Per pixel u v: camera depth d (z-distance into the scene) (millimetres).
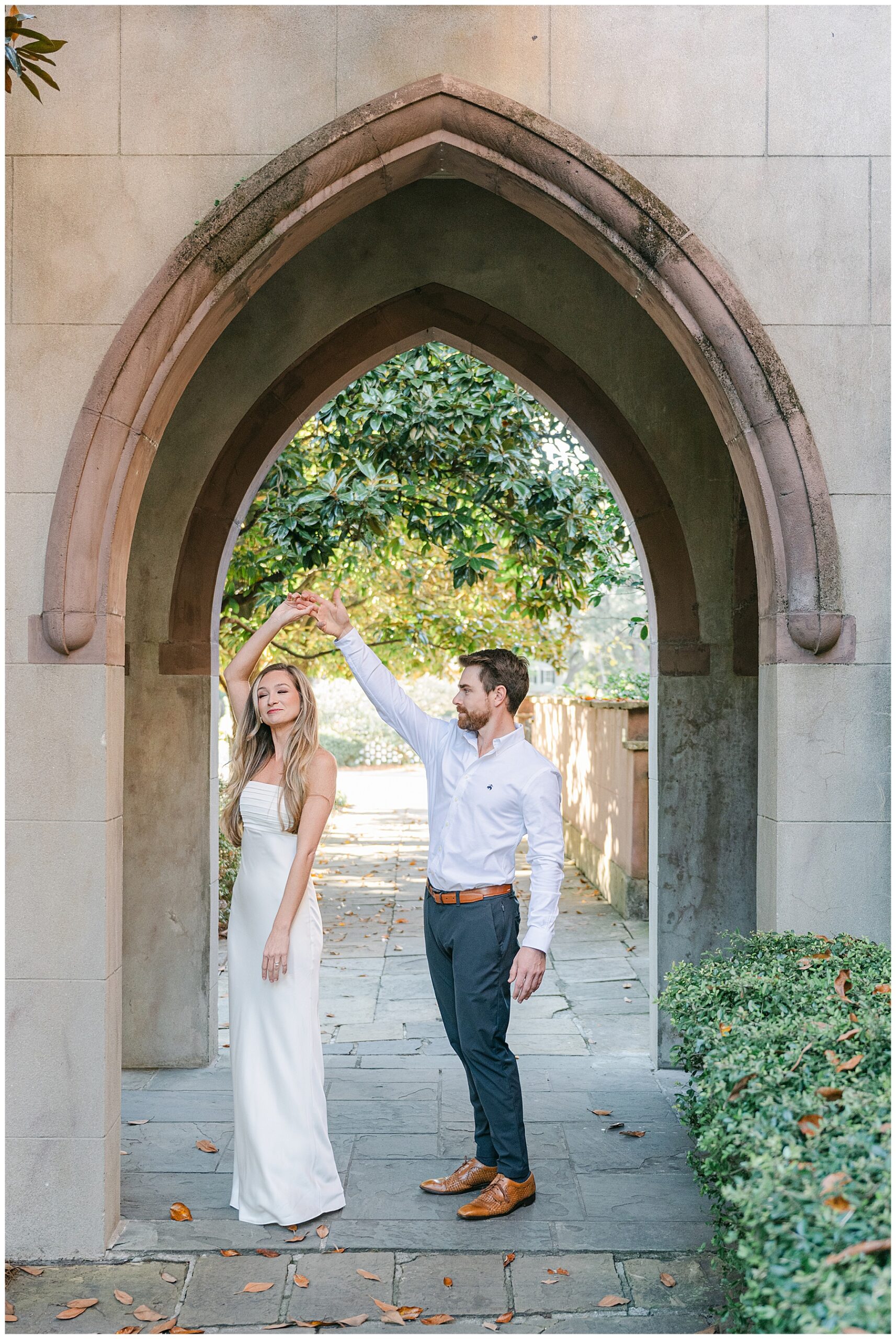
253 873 3174
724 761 4551
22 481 2969
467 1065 3227
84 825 2924
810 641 3039
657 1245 2932
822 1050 2217
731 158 3102
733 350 3043
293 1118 3082
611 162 3021
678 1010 2736
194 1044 4574
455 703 3154
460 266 4543
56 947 2916
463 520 6418
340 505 6164
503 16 3066
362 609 9789
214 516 4578
